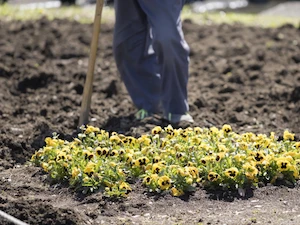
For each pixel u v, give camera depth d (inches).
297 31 875.4
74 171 450.0
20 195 446.3
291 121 594.9
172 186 444.5
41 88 670.5
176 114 557.6
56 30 828.0
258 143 479.8
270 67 732.7
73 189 450.0
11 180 468.8
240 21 932.6
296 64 749.3
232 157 457.7
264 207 432.8
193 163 458.6
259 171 457.7
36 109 614.2
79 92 663.8
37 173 477.1
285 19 971.9
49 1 1185.4
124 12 562.9
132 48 573.9
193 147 469.1
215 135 493.7
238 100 641.6
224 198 441.7
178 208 429.7
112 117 581.3
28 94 656.4
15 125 573.0
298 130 570.3
